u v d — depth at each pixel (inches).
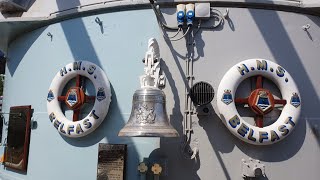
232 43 87.3
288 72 87.0
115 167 83.8
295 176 82.9
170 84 86.0
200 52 86.9
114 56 91.5
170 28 88.2
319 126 85.8
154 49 82.0
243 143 83.0
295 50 88.7
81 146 90.9
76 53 96.3
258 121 82.1
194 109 84.5
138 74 88.8
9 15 109.3
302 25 90.3
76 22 97.8
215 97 84.8
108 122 88.8
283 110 82.5
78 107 90.0
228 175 82.0
